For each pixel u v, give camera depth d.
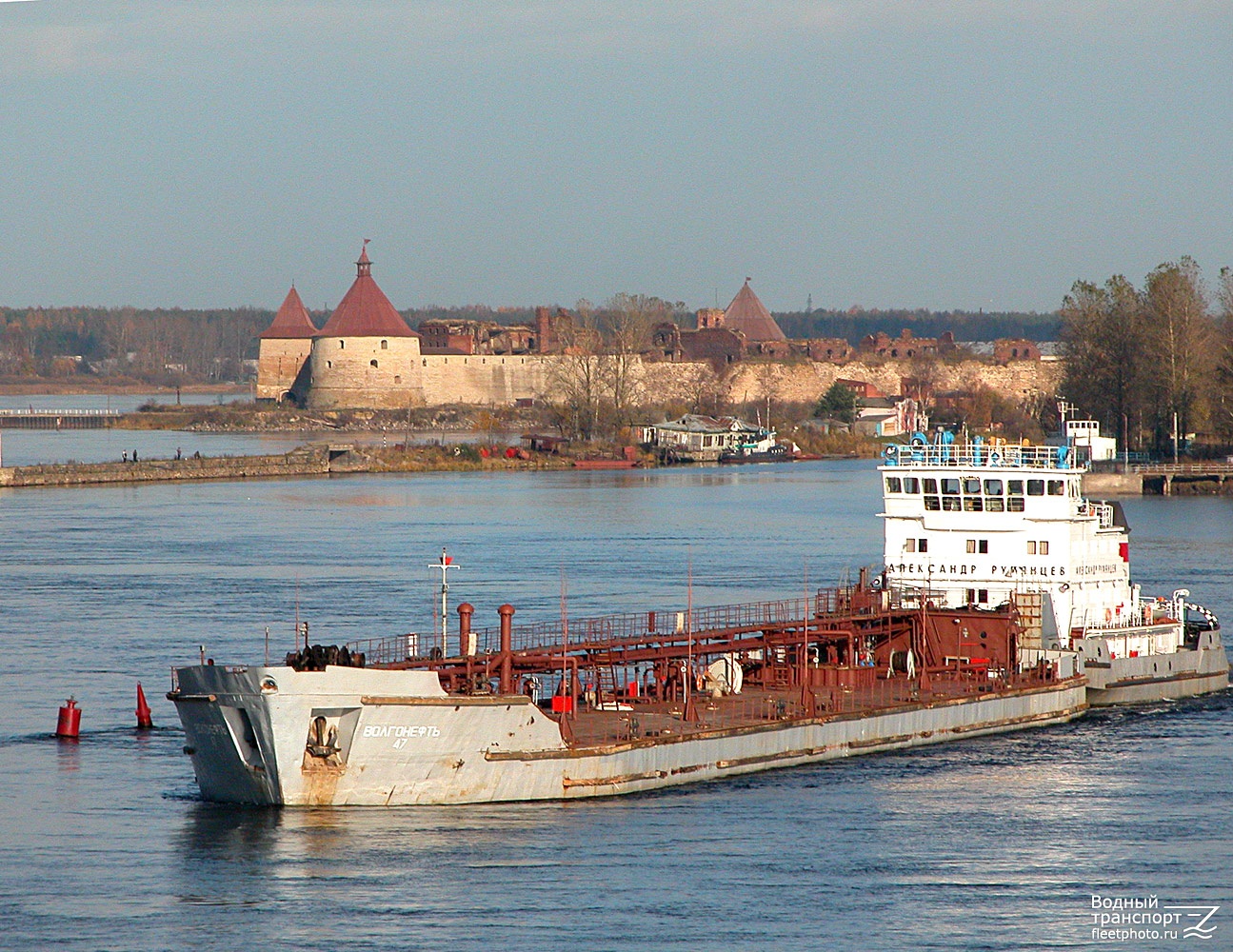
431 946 181.88
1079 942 185.12
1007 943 184.50
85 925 187.50
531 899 194.00
